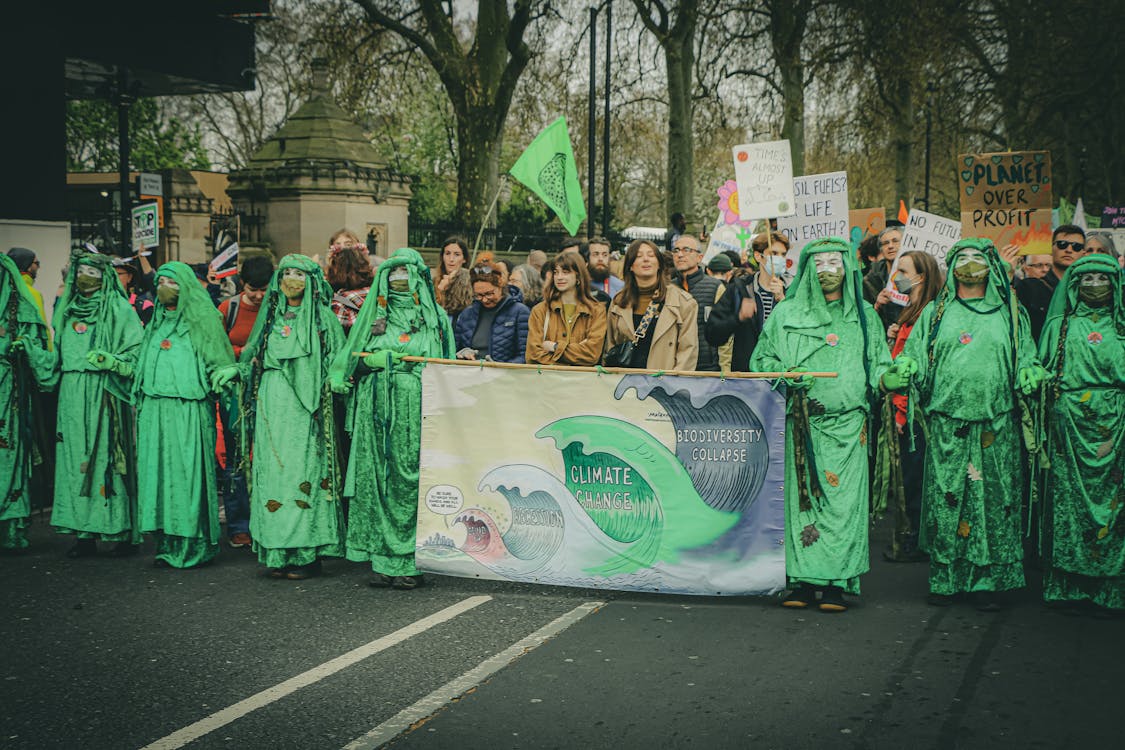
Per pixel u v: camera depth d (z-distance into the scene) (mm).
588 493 6570
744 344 8383
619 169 37500
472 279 8219
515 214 29188
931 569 6457
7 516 7688
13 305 7691
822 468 6258
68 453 7582
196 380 7270
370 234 21703
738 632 5926
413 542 6801
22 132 13141
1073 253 8367
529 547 6676
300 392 6957
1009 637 5859
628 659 5477
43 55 13359
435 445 6758
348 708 4832
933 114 39750
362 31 28266
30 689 5059
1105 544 6242
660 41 32281
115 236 17969
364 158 23031
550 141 10531
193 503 7246
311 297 7043
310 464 6969
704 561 6426
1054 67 32844
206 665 5383
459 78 28594
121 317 7613
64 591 6738
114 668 5340
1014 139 35250
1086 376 6336
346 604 6469
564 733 4578
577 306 7145
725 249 12445
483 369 6703
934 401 6391
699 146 37156
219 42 17906
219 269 11344
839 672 5297
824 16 31719
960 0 31938
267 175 22094
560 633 5895
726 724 4668
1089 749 4426
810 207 9922
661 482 6461
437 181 41156
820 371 6309
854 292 6332
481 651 5598
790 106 32875
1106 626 6098
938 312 6480
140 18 16312
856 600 6578
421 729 4613
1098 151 37062
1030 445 6387
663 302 6969
